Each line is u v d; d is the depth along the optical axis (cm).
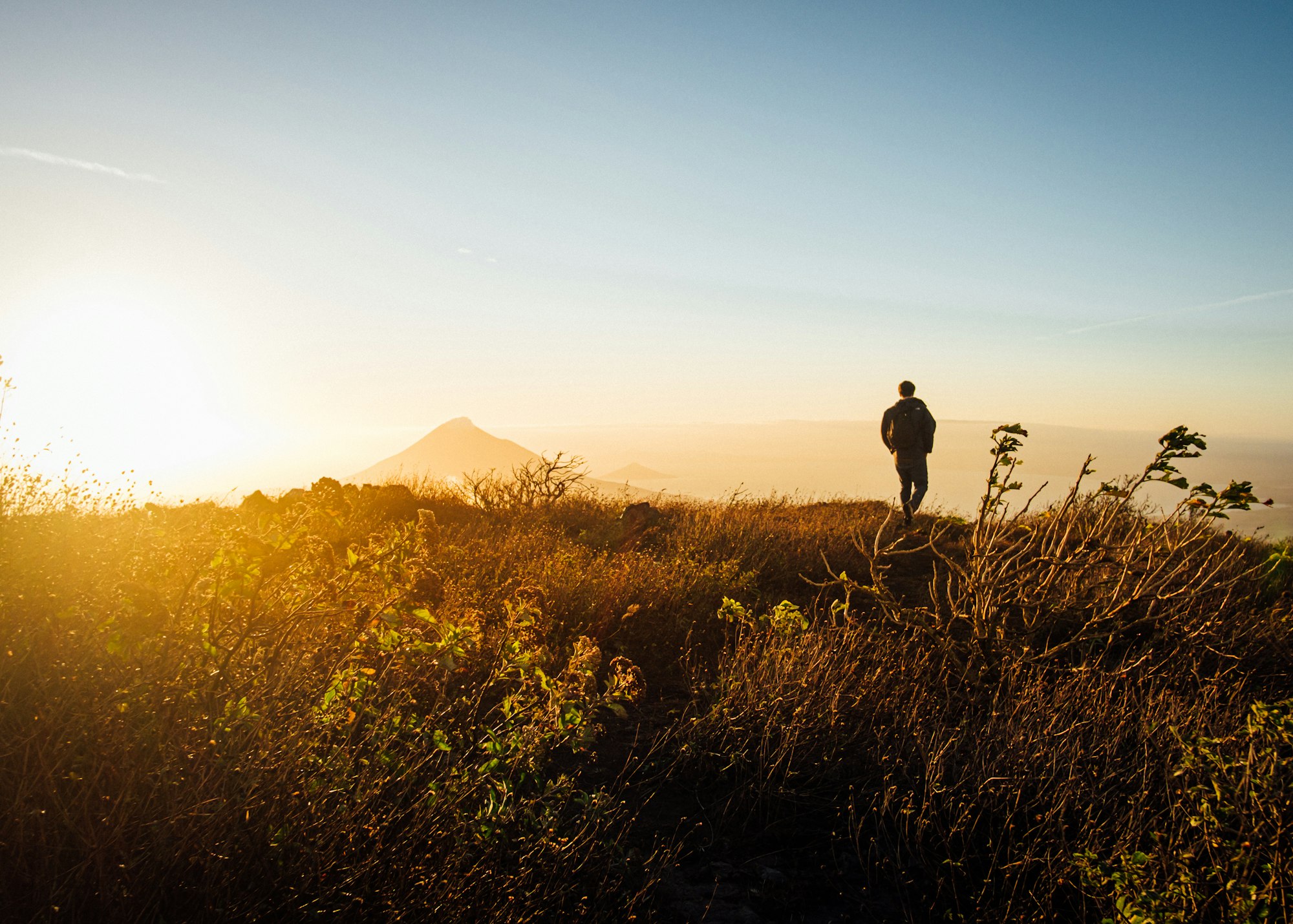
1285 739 256
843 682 409
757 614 617
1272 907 215
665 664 509
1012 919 254
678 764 362
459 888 207
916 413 1019
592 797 292
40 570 351
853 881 283
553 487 1177
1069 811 309
